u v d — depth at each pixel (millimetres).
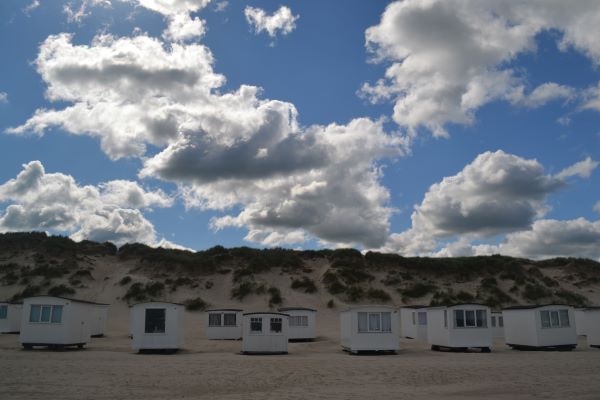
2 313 42156
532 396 17188
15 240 68562
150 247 74375
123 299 59750
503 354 31453
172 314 31922
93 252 71750
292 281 66062
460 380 20703
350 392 17891
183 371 22875
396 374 22312
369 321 31938
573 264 76625
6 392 17188
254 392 17938
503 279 69250
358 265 70625
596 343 36188
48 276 61750
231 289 63875
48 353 29922
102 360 26766
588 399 16672
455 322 33188
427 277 70062
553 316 34594
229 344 37094
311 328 41062
